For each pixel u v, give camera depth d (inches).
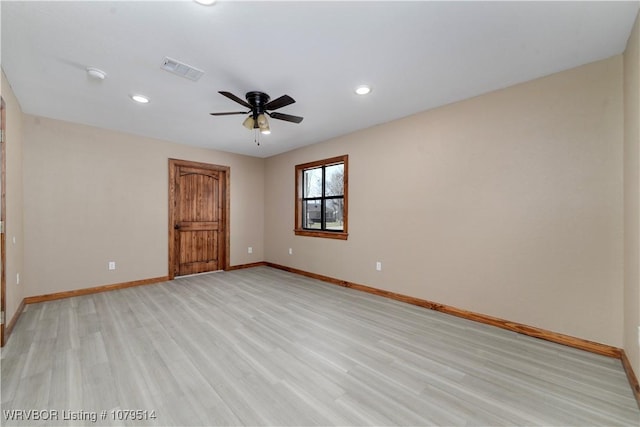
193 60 91.8
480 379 78.8
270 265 239.5
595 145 93.3
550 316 102.0
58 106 130.6
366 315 127.4
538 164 104.4
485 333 108.5
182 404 68.2
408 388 74.8
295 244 215.2
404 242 146.2
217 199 219.1
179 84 108.0
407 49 86.0
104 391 72.7
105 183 164.9
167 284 180.7
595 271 93.3
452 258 127.8
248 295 157.6
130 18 72.0
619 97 89.0
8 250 107.9
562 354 92.4
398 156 148.3
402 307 138.3
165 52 87.3
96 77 101.0
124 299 149.0
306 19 72.5
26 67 95.5
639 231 71.1
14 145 118.3
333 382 77.2
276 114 118.4
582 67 95.5
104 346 96.6
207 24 74.4
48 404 67.8
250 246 237.8
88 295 155.8
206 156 210.5
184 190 201.6
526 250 107.2
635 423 62.9
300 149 209.9
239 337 104.3
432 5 67.7
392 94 118.1
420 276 139.6
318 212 204.1
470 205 122.0
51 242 147.6
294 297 154.3
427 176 136.4
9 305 109.4
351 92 115.9
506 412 66.2
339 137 179.8
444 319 122.8
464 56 90.0
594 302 93.3
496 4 67.5
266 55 89.0
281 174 228.5
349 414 65.2
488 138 116.7
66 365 84.6
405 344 99.4
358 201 168.7
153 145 183.8
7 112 104.6
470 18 72.2
